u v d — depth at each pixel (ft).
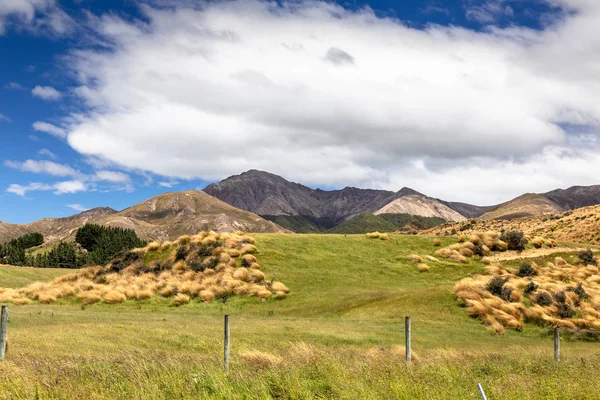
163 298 137.49
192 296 137.08
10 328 83.82
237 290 135.74
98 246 469.98
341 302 123.75
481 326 101.76
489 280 125.49
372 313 110.63
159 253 168.14
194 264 153.17
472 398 38.75
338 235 185.98
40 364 45.47
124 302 135.44
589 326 104.06
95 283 151.53
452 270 156.46
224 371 43.27
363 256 165.07
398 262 161.68
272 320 105.29
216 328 87.81
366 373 44.04
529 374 48.26
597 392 40.86
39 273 251.39
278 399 38.37
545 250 175.83
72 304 136.26
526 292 117.60
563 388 41.63
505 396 39.34
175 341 72.18
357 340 80.28
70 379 40.06
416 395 38.75
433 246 176.76
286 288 136.67
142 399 36.14
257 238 172.86
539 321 105.40
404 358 57.93
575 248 177.78
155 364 45.39
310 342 76.33
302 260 157.99
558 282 133.69
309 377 42.88
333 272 150.82
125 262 163.94
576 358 63.77
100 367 43.91
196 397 37.04
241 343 71.46
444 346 80.33
